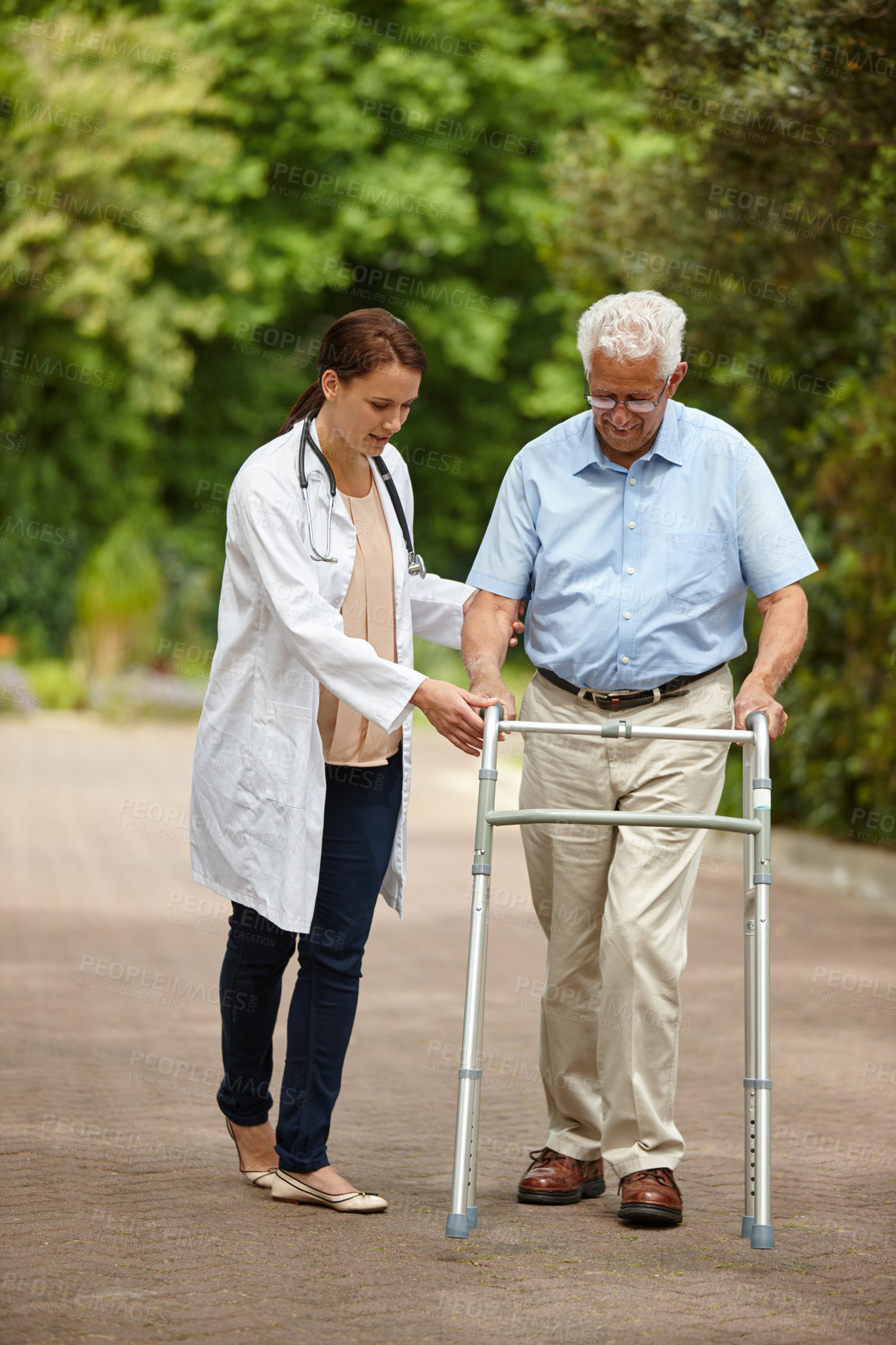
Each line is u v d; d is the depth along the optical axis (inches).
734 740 265.1
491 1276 239.9
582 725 267.1
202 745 283.0
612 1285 236.4
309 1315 219.6
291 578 269.4
